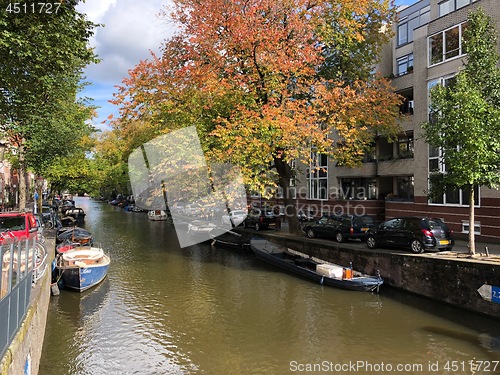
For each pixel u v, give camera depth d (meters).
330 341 9.99
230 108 17.06
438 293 12.53
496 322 10.76
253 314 12.04
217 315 11.98
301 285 15.23
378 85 19.25
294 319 11.57
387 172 25.58
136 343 10.02
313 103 18.03
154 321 11.54
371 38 20.36
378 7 19.48
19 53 9.88
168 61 17.92
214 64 17.08
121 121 17.59
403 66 27.45
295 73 17.05
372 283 13.85
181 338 10.30
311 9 18.14
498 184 13.12
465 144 12.05
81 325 11.29
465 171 12.00
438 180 13.55
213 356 9.27
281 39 17.34
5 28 9.76
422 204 21.36
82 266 14.48
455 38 19.39
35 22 10.13
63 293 14.42
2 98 12.12
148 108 17.11
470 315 11.41
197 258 20.92
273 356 9.23
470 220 12.89
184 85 16.86
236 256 21.50
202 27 16.50
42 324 9.84
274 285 15.28
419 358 8.98
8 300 5.59
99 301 13.47
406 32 27.61
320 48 18.41
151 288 15.00
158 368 8.71
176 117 16.56
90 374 8.48
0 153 21.70
